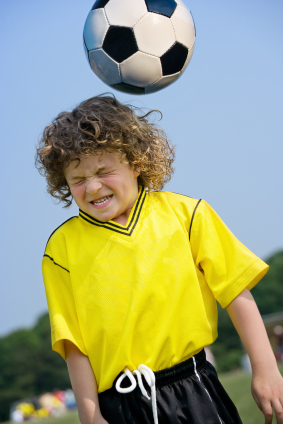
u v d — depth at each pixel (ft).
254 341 6.07
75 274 6.37
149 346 5.97
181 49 7.73
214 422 5.90
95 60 7.74
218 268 6.39
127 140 6.57
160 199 6.82
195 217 6.55
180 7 7.81
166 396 5.88
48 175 7.00
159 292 6.07
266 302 160.15
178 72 7.86
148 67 7.52
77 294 6.30
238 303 6.27
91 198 6.25
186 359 6.14
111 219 6.49
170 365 6.04
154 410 5.70
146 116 7.61
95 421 5.91
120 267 6.18
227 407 6.30
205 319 6.24
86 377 6.18
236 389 24.06
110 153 6.28
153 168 7.09
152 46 7.48
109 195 6.32
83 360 6.27
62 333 6.19
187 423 5.83
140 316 5.98
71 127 6.39
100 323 6.08
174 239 6.34
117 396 5.98
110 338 6.00
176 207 6.66
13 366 157.58
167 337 6.01
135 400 5.89
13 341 162.81
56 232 6.88
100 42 7.59
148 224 6.42
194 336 6.14
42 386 155.74
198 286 6.28
